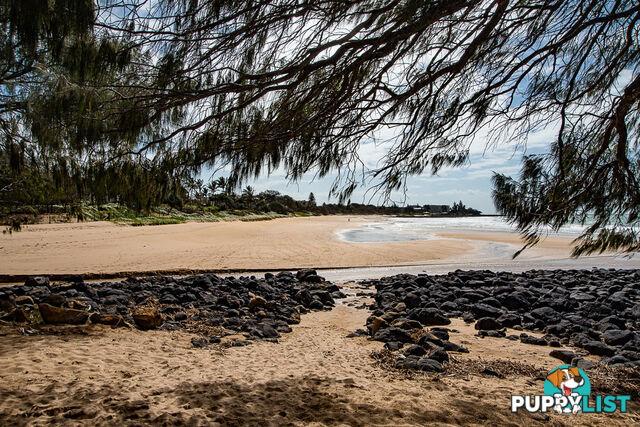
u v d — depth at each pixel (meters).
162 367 4.12
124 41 1.96
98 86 2.01
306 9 2.00
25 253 16.80
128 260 15.77
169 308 7.14
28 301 6.68
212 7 1.90
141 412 2.94
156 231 28.48
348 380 3.97
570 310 8.00
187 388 3.54
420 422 3.01
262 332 6.08
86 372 3.75
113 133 2.12
